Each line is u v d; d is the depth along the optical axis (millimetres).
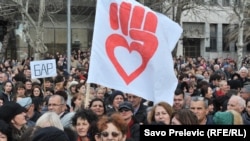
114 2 8969
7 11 32750
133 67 8914
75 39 52000
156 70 8891
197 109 7883
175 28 9078
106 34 8922
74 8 48844
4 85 15664
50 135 4188
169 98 8883
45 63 14883
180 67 30328
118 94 10422
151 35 8938
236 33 50344
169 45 9062
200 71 23281
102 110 9125
